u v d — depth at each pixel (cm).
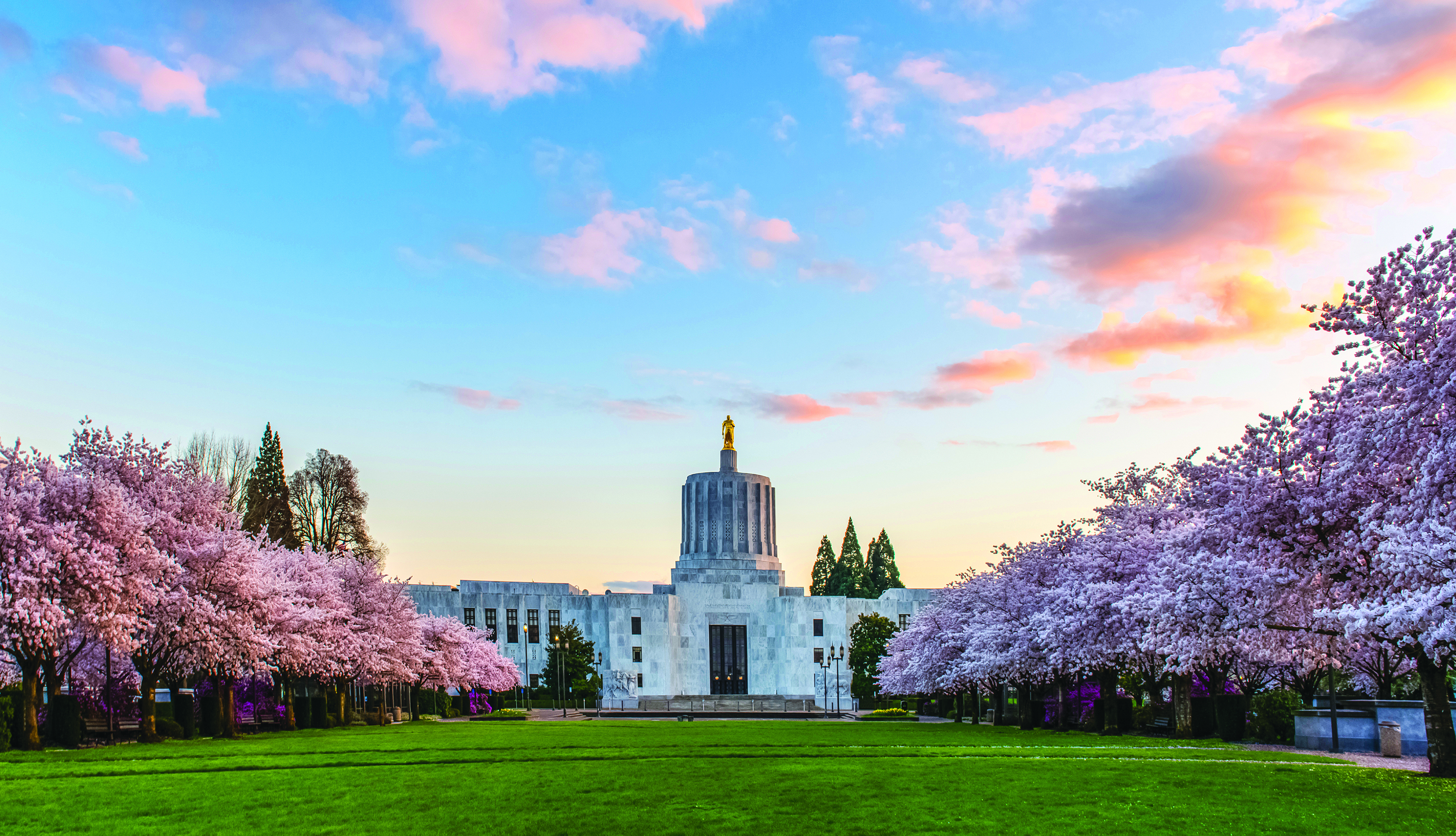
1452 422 2841
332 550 10519
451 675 9531
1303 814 2373
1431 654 2902
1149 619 4369
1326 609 3278
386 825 2323
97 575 4425
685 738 5528
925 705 11638
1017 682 6919
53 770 3388
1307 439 3331
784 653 15862
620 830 2258
